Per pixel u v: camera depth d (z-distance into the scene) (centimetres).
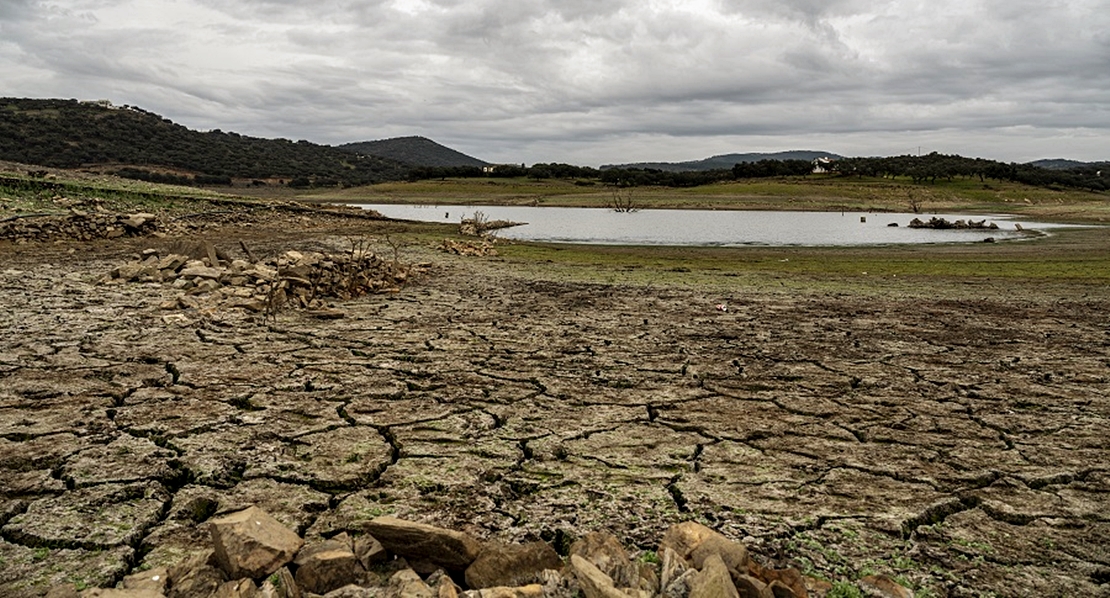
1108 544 446
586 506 484
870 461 589
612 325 1261
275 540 358
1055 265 2569
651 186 13125
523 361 948
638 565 360
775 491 520
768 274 2241
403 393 766
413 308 1409
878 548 432
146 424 635
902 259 2889
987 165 14112
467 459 570
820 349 1070
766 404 762
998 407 762
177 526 442
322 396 745
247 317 1195
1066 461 596
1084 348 1095
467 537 378
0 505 460
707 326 1268
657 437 641
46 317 1125
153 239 2623
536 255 2889
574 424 674
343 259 1609
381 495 496
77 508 459
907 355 1032
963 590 385
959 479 552
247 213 3934
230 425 639
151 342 981
